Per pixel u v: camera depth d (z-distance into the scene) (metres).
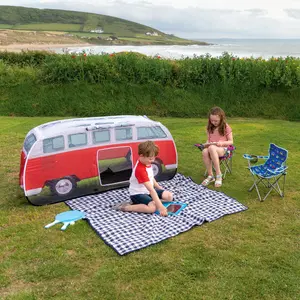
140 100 13.07
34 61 17.42
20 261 3.89
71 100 13.14
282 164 5.55
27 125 10.92
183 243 4.21
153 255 3.96
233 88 12.92
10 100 13.18
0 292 3.40
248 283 3.47
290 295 3.31
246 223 4.70
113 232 4.41
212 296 3.30
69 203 5.34
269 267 3.73
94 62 13.40
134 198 5.03
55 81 13.45
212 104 12.89
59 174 5.30
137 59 13.59
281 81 12.49
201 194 5.56
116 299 3.29
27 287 3.47
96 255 3.97
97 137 5.50
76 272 3.68
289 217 4.86
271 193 5.68
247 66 12.95
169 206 5.10
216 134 6.27
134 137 5.77
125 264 3.80
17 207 5.27
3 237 4.40
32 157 5.06
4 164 7.20
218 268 3.72
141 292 3.37
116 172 5.82
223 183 6.14
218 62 13.12
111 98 13.12
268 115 12.45
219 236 4.36
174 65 13.50
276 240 4.26
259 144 8.61
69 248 4.13
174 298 3.28
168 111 12.93
